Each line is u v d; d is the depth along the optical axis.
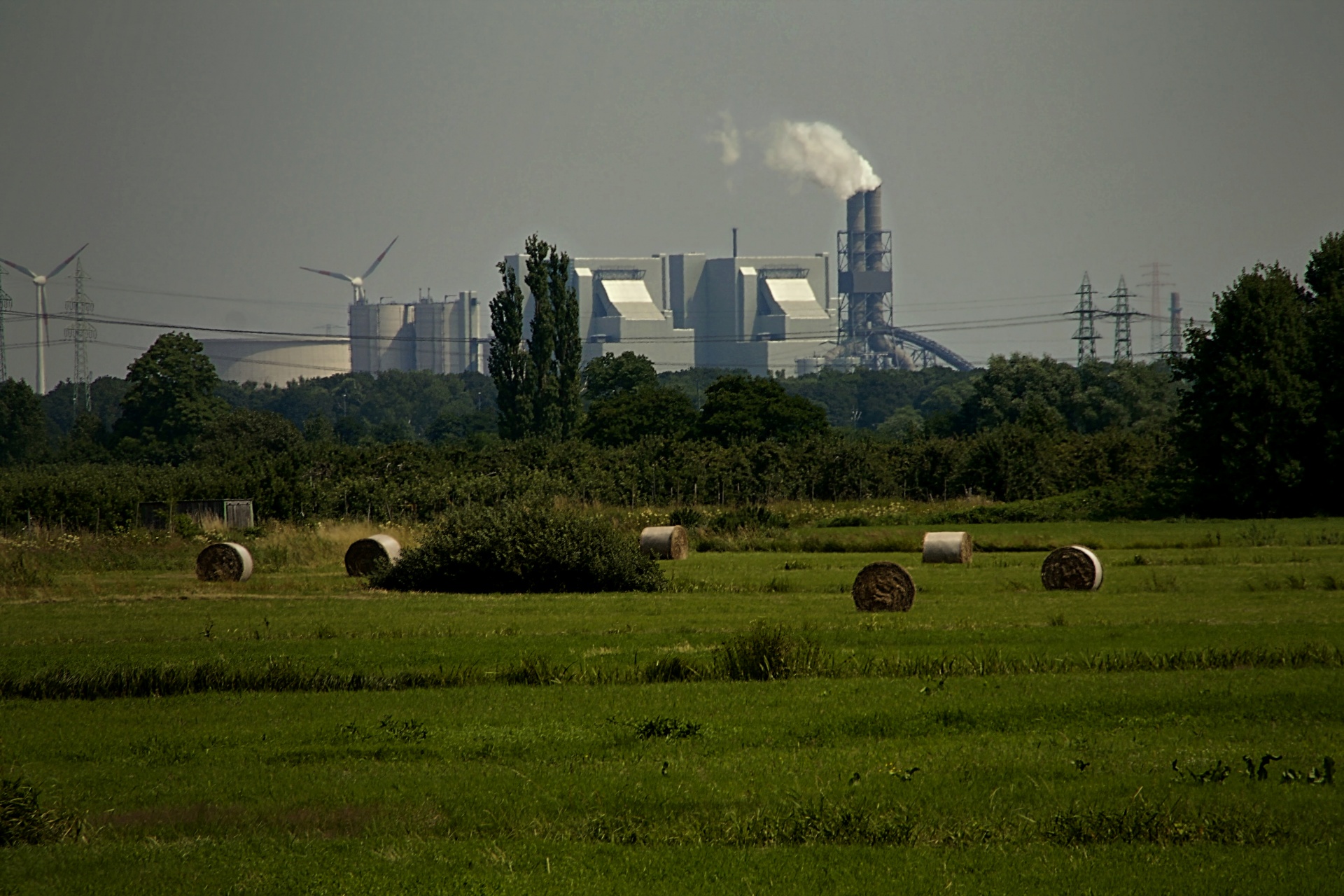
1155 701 79.75
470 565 159.00
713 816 58.72
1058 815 57.41
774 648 94.62
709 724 75.88
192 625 124.31
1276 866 51.56
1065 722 75.94
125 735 76.12
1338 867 51.38
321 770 67.38
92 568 191.88
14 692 89.88
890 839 55.69
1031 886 49.81
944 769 65.31
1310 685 83.88
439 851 54.31
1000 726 75.62
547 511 162.00
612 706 81.56
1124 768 65.00
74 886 50.34
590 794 61.56
